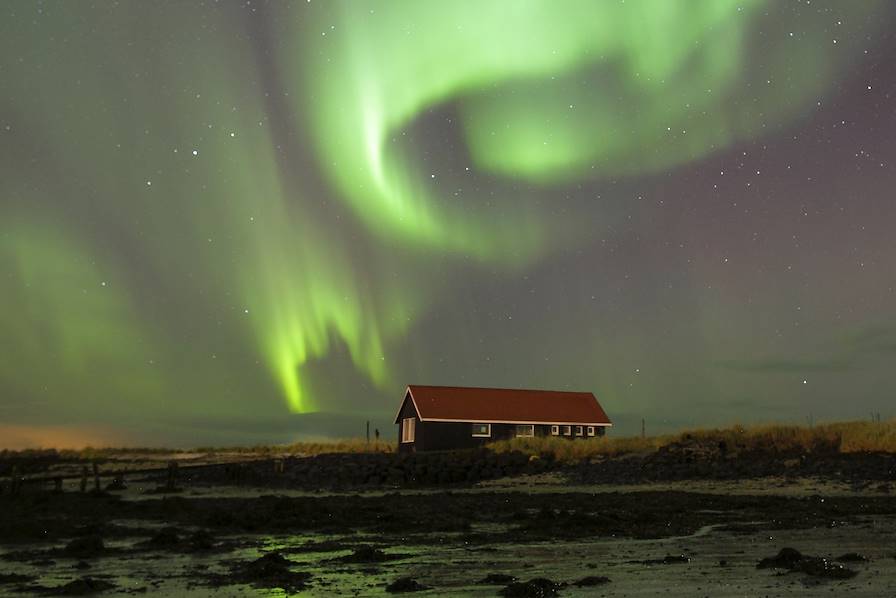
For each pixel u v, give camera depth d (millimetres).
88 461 70062
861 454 39406
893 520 22125
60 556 16859
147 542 18891
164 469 52344
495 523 23203
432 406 65500
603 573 13781
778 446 43812
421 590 12383
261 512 26703
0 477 52719
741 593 11500
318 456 58906
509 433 66438
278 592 12391
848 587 11773
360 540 19547
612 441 52625
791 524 21406
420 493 39344
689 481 39281
